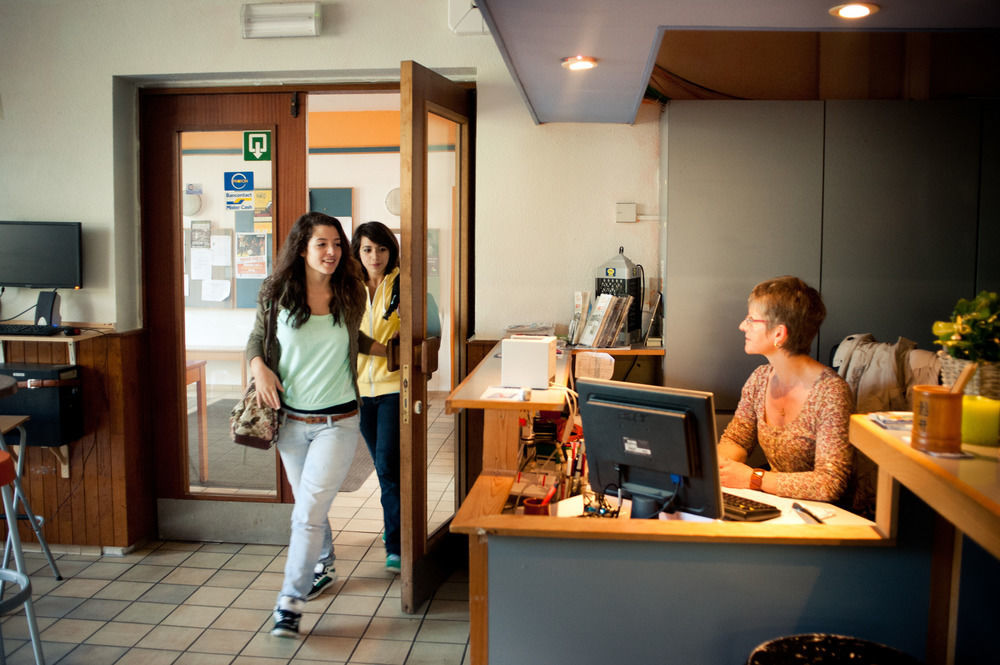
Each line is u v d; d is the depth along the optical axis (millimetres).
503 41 2156
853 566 1666
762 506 1981
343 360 2850
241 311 3750
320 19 3371
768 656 1479
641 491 1926
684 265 3246
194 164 3662
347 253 2848
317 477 2799
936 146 3150
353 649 2732
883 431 1601
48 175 3508
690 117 3191
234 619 2955
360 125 6938
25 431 3266
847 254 3209
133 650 2713
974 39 3107
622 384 1884
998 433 1447
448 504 3475
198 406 3814
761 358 3250
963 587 1623
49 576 3334
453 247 3465
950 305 3201
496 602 1742
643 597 1702
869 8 1913
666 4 1851
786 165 3188
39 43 3477
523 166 3438
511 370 2174
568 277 3471
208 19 3418
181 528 3770
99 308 3514
